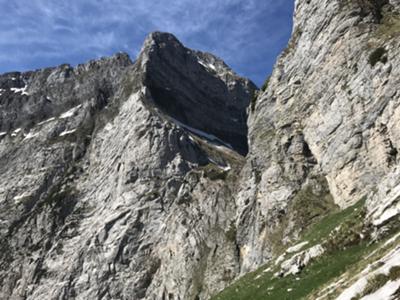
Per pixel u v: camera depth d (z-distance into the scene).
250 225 82.38
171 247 105.62
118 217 125.19
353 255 36.75
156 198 124.44
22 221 151.12
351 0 77.06
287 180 75.62
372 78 65.69
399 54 63.12
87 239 127.12
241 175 94.56
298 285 37.94
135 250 118.12
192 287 91.81
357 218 43.09
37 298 124.06
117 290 114.75
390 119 61.25
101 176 144.00
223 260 85.56
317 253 42.12
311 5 85.19
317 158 74.56
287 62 88.50
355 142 66.12
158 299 100.62
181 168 130.38
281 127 82.62
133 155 136.62
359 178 63.97
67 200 144.88
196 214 103.94
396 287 17.09
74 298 119.31
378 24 72.62
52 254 131.12
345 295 19.94
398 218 35.78
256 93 97.69
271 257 68.88
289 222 69.69
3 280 133.88
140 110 147.00
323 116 74.62
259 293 44.06
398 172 40.31
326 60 77.06
